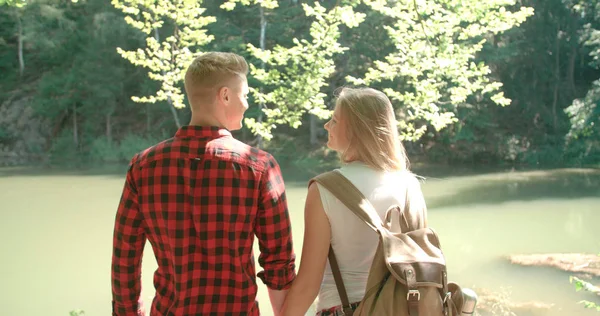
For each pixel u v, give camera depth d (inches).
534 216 577.6
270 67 944.9
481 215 584.1
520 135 1182.9
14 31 1393.9
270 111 307.3
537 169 1047.6
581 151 1109.7
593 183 839.7
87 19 1283.2
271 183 70.4
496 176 944.3
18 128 1314.0
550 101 1250.6
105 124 1327.5
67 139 1277.1
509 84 1199.6
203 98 71.2
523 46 1178.6
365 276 73.5
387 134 76.4
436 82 320.8
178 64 331.3
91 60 1246.3
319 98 305.4
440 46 294.2
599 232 497.0
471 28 291.6
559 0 1197.1
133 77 1305.4
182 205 68.2
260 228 71.1
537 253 417.7
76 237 495.2
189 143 69.6
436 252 68.8
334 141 79.9
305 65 317.1
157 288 71.9
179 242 67.9
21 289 345.7
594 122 978.7
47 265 402.6
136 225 71.7
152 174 69.1
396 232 74.1
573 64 1278.3
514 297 310.8
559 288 325.7
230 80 71.6
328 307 74.9
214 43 1045.2
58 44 1304.1
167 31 1138.0
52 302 321.4
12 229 530.3
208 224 67.7
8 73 1409.9
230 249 68.2
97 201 698.2
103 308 314.2
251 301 69.9
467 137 1113.4
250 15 1084.5
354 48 1067.9
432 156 1149.1
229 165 68.7
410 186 76.1
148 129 1285.7
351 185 73.6
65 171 1047.6
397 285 66.9
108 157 1235.9
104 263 408.8
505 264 385.4
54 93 1310.3
